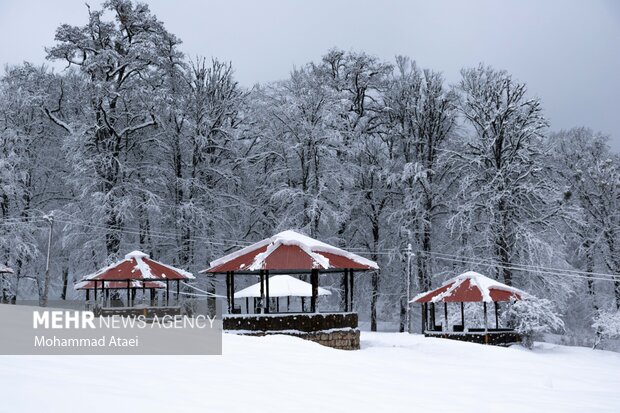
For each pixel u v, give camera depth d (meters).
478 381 14.30
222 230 47.97
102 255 44.44
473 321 39.09
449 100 48.38
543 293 41.59
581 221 42.62
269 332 26.14
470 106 45.47
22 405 6.07
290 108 48.16
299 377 11.41
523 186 41.66
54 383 7.31
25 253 43.78
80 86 49.50
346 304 28.47
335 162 47.38
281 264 26.84
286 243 27.92
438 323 49.72
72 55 45.59
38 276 47.75
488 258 43.00
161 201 44.53
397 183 48.12
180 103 47.97
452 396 11.18
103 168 43.38
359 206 49.50
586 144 51.91
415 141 48.53
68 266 48.44
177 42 48.16
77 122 45.16
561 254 42.12
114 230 42.91
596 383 17.30
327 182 46.78
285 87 50.09
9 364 8.36
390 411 8.93
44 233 46.34
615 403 11.80
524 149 43.06
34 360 9.04
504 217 42.41
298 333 26.23
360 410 8.73
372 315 48.03
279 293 35.66
